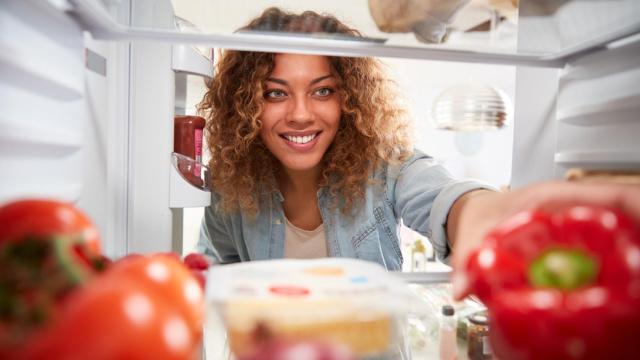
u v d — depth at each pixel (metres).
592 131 0.67
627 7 0.57
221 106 1.20
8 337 0.27
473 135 3.95
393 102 1.22
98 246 0.41
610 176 0.48
